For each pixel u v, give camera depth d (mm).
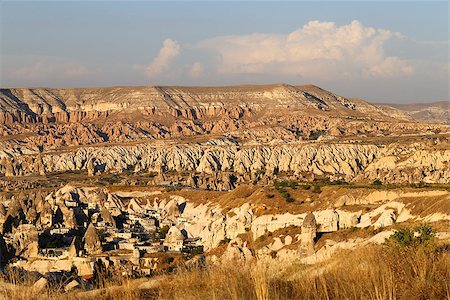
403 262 20078
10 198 164250
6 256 93125
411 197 79188
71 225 120250
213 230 97250
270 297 18781
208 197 141750
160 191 161000
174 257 91250
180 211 141375
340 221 82375
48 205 125312
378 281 18703
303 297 19266
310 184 125688
